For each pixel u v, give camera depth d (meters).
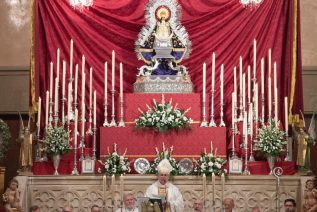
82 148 16.39
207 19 17.88
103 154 16.41
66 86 17.61
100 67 17.80
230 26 17.88
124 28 17.86
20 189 15.62
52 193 15.91
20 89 19.23
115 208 15.77
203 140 16.44
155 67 17.23
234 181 15.86
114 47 17.86
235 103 16.73
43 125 17.33
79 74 17.70
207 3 17.92
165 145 16.41
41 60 17.62
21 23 19.44
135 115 16.73
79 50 17.75
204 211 15.18
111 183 15.79
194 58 17.81
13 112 19.19
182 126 16.36
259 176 15.83
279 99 17.56
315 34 19.05
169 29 17.58
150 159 16.38
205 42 17.86
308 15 19.11
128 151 16.41
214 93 17.62
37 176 15.90
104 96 17.31
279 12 17.77
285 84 17.55
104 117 17.28
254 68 17.14
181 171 16.09
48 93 16.84
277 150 16.06
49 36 17.72
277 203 15.43
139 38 17.75
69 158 16.48
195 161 16.22
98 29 17.86
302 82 18.27
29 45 19.36
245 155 16.19
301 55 18.36
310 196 15.07
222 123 16.69
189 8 17.86
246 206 15.84
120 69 16.97
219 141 16.45
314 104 18.84
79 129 16.89
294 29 17.50
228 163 16.20
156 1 17.77
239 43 17.81
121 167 15.88
